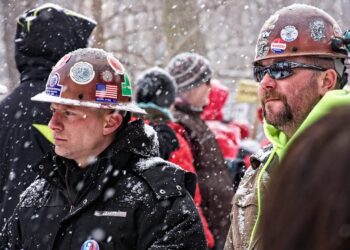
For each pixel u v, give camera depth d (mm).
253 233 2619
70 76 2936
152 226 2768
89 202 2818
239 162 6027
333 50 2688
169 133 4641
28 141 3766
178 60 5672
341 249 1003
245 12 15945
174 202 2795
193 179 2932
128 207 2797
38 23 4062
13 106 3881
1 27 10477
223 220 5316
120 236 2777
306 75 2658
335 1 14172
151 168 2877
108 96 2926
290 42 2680
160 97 4863
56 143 2902
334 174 1021
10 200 3689
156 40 13508
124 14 12516
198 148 5273
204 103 5562
